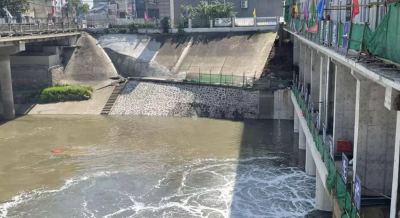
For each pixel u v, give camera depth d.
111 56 57.00
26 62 50.94
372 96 13.78
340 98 18.06
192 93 46.06
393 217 10.82
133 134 38.06
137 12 85.25
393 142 14.01
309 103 25.50
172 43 56.47
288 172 27.98
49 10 86.38
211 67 50.22
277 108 42.84
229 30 54.91
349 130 18.17
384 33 10.11
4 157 31.80
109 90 50.50
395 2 9.36
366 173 14.41
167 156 31.66
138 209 22.83
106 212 22.56
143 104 47.16
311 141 21.56
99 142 35.62
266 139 35.88
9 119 44.41
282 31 48.72
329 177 15.31
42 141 36.06
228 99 44.22
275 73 45.41
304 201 23.44
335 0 21.81
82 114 46.56
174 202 23.61
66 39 55.84
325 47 16.83
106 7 120.25
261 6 62.31
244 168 28.80
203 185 25.94
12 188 25.94
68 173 28.38
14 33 39.22
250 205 23.05
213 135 37.31
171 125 41.22
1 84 44.06
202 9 58.25
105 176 27.77
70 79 53.41
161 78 50.69
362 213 13.49
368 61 11.28
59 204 23.62
